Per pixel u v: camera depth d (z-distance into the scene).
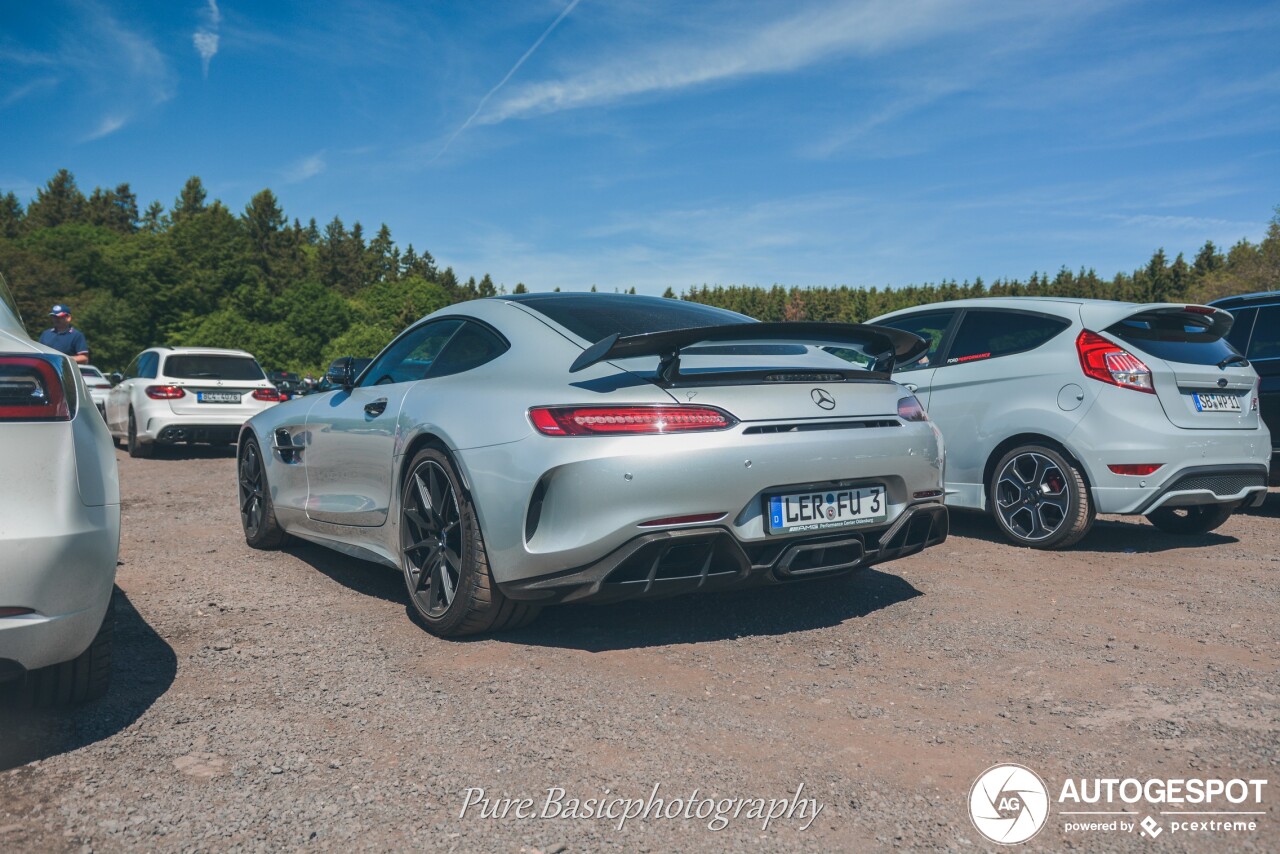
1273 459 6.06
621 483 2.56
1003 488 4.79
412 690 2.49
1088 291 149.50
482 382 3.01
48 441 2.07
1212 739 2.18
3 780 1.94
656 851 1.66
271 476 4.42
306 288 92.25
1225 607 3.43
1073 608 3.41
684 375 2.71
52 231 90.31
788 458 2.74
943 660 2.79
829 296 182.12
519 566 2.68
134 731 2.21
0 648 1.97
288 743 2.14
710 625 3.14
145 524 5.44
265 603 3.48
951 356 5.10
